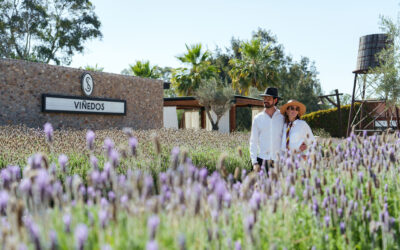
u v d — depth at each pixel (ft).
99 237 6.60
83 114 50.52
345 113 76.43
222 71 136.36
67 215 6.02
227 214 7.26
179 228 7.15
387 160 11.82
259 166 16.29
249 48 103.09
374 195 11.14
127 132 8.32
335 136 77.00
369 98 58.70
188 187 7.39
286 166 11.50
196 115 93.50
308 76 141.38
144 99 60.80
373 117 62.64
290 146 15.49
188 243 6.92
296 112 15.78
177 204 7.15
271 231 8.60
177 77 100.63
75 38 101.30
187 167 8.09
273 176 10.21
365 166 11.23
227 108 77.05
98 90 53.26
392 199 11.17
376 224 8.80
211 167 23.29
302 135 15.52
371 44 55.83
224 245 7.66
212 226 7.92
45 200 5.94
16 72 43.14
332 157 13.12
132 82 58.80
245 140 38.50
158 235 6.71
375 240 8.86
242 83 103.24
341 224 9.22
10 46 96.73
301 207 10.57
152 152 24.79
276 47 139.03
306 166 11.94
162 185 8.09
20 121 43.32
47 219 6.09
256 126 16.37
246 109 117.60
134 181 7.18
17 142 25.08
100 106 52.65
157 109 63.31
